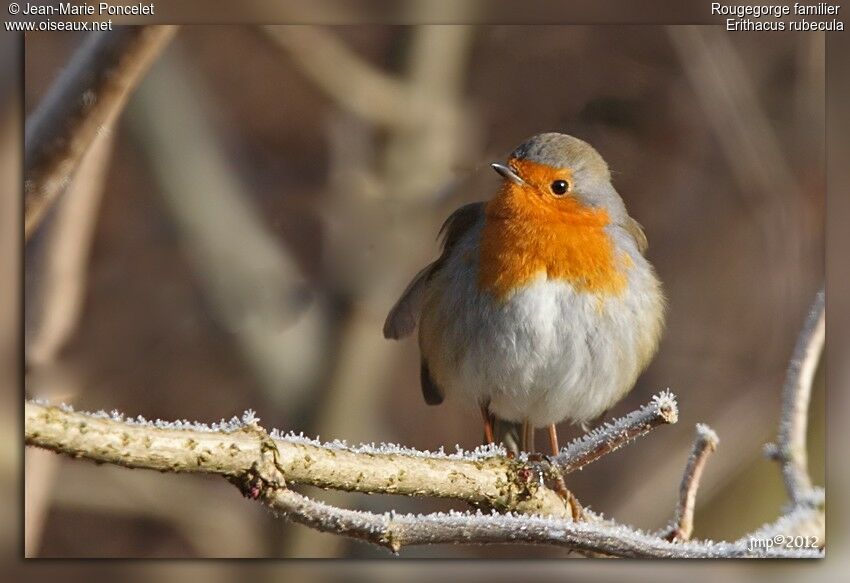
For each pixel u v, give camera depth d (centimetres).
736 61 1080
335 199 1127
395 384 1221
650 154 1177
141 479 1062
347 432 1113
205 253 1141
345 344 1116
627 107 1180
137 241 1172
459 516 506
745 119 1079
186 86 1156
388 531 481
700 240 1154
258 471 450
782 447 619
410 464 537
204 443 434
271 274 1149
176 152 1141
